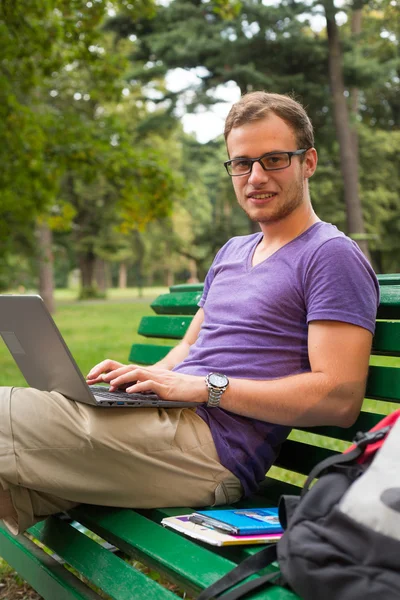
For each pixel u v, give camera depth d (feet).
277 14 87.97
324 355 7.46
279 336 8.09
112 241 152.97
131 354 12.36
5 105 41.04
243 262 8.85
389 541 4.98
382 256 130.11
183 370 8.53
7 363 40.60
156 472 7.73
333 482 5.72
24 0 35.24
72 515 8.43
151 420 7.75
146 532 7.11
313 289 7.72
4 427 7.53
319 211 110.73
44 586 8.29
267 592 5.57
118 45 101.50
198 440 7.94
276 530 6.61
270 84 88.79
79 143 43.62
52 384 7.89
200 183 172.86
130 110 114.93
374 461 5.37
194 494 7.91
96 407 7.60
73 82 86.69
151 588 6.45
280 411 7.55
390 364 25.46
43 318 7.20
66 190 133.28
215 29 91.45
